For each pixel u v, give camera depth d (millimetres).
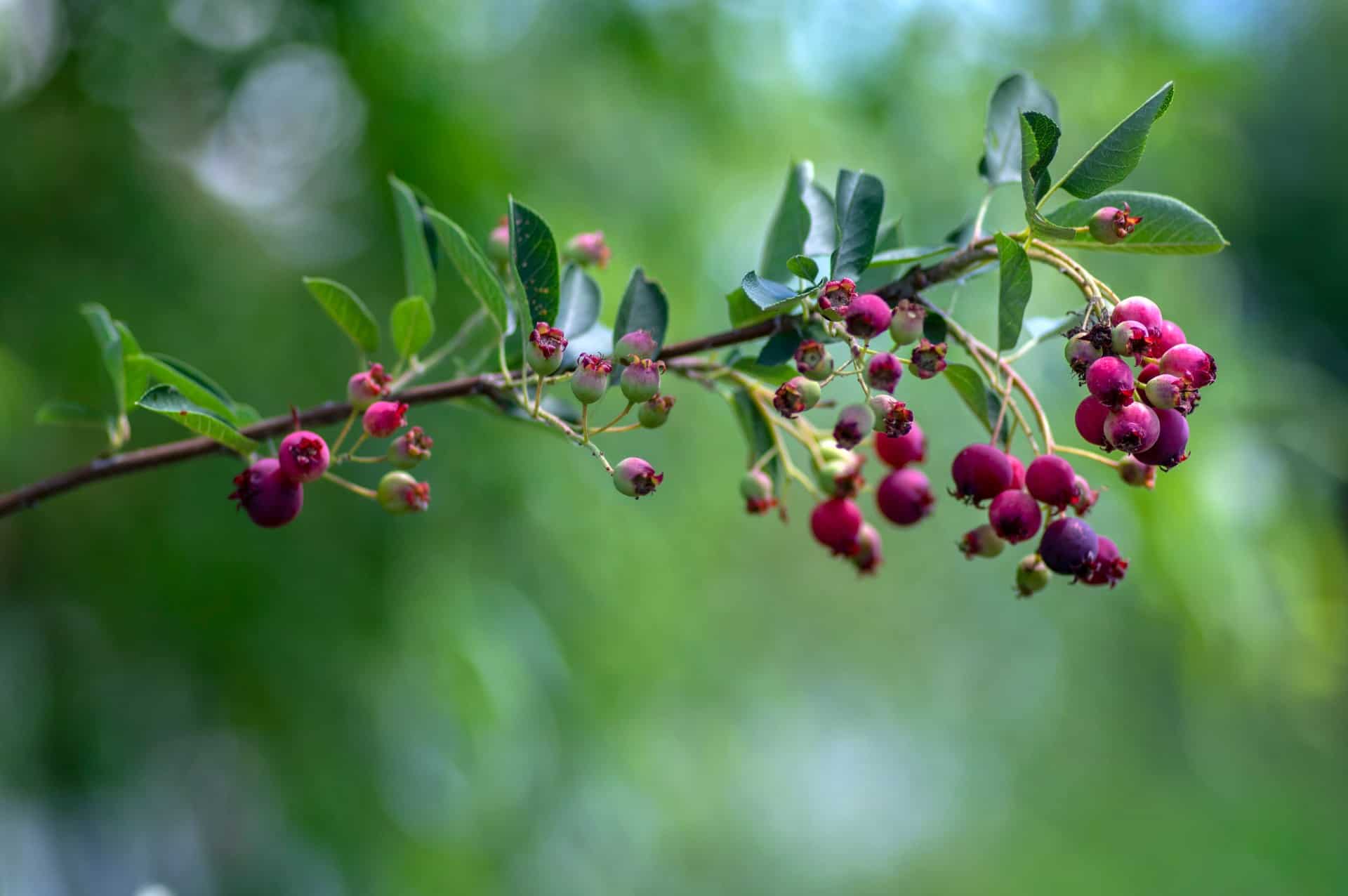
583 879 1425
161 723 1210
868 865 2885
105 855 1216
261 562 1163
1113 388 574
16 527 1144
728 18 1476
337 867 1177
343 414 639
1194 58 1564
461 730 1221
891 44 1499
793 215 636
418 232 652
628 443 1544
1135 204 599
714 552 1893
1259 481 1495
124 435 643
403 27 1259
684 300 1606
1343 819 2945
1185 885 2773
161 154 1252
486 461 1268
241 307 1245
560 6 1414
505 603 1272
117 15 1157
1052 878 2855
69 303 1131
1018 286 585
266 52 1220
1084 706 3186
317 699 1195
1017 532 591
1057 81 1542
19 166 1144
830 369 591
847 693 3449
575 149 1493
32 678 1161
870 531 646
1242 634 1429
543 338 593
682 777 2027
